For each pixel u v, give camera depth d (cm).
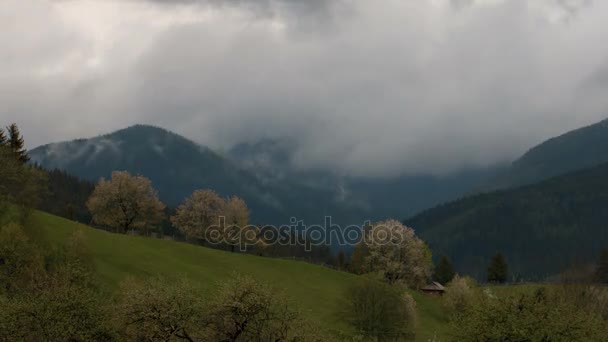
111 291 6525
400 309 7444
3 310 3725
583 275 8138
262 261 11269
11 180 7431
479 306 4409
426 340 8131
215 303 4222
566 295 7325
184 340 4178
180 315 4059
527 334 4038
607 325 4500
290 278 10531
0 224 6544
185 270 9038
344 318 7412
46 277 4541
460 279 10769
